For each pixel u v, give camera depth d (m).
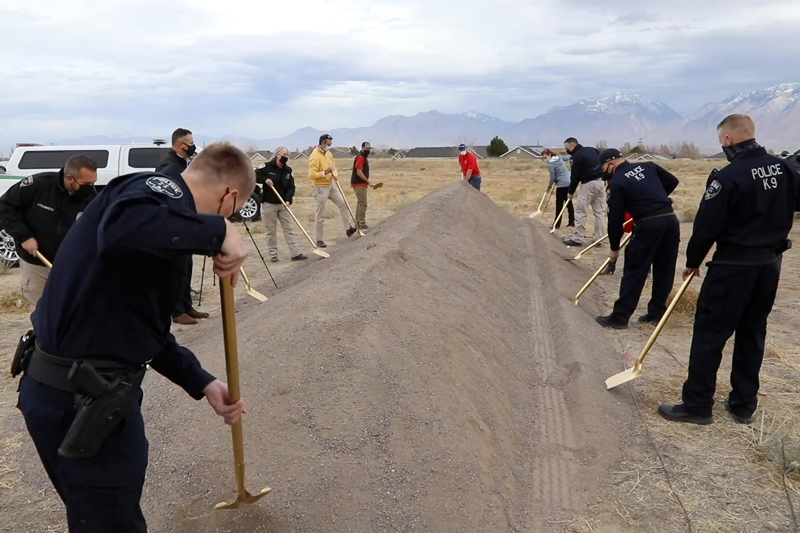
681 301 7.66
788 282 9.21
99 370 2.16
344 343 4.20
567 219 16.25
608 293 8.95
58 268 2.19
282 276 9.75
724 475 4.00
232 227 2.14
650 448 4.36
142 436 2.36
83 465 2.21
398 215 12.02
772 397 5.16
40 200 5.57
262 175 10.80
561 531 3.45
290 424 3.60
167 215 2.01
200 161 2.31
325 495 3.19
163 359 2.62
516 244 11.41
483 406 4.41
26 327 7.33
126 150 13.52
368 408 3.73
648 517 3.58
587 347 6.08
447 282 6.77
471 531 3.27
